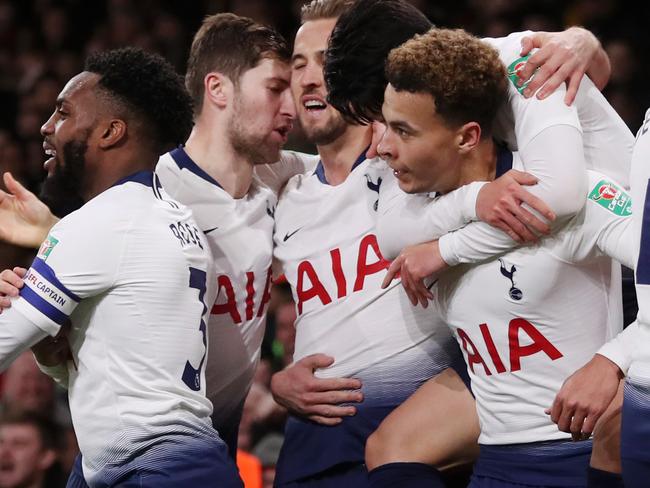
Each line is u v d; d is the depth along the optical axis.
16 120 13.05
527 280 4.17
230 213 5.16
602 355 4.08
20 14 14.77
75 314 4.38
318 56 4.99
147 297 4.31
